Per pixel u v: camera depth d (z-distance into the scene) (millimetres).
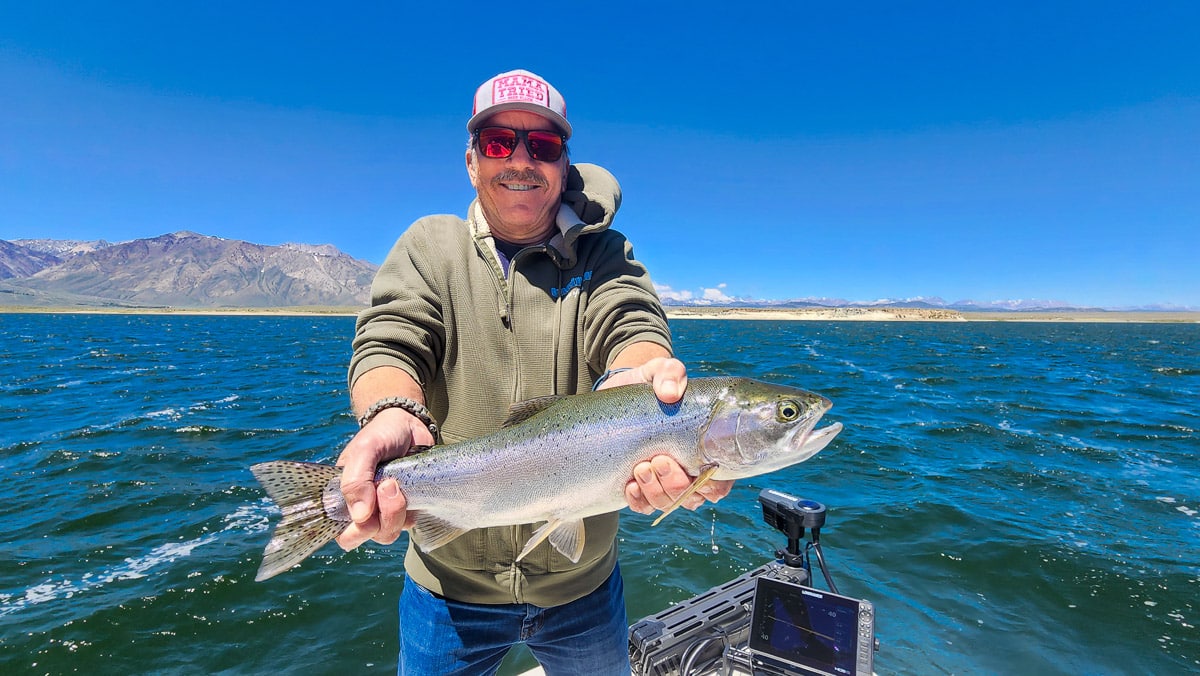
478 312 914
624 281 957
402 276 902
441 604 928
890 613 2219
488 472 849
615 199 1026
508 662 1976
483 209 977
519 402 879
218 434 5125
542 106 889
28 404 6633
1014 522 3086
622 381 875
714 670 1366
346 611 2305
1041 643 2035
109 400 6973
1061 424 5711
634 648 1402
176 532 2986
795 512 1630
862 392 7918
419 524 821
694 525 3102
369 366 815
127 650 2059
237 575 2535
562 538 881
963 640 2051
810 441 932
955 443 4883
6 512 3240
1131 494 3572
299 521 791
